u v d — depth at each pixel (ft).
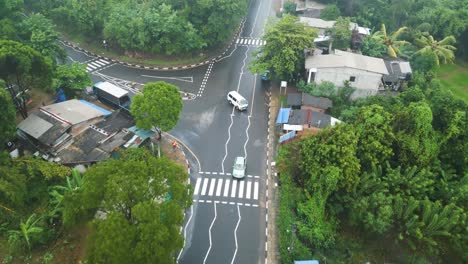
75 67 178.29
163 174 98.02
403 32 246.27
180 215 93.91
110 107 181.78
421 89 181.27
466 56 254.27
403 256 129.39
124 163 98.78
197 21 224.12
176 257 121.08
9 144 143.23
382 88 191.01
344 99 185.06
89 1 222.89
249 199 142.20
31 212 121.80
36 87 161.48
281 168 146.20
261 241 127.85
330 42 215.51
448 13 240.73
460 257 125.90
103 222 86.22
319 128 162.50
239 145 166.30
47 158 142.20
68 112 156.25
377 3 260.62
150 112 144.56
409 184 132.98
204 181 148.25
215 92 199.31
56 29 248.32
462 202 131.23
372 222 124.16
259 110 188.03
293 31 191.83
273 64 188.24
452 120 144.15
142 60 221.46
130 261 84.64
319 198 130.11
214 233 129.39
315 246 124.77
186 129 173.68
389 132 138.41
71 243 116.26
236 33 259.60
